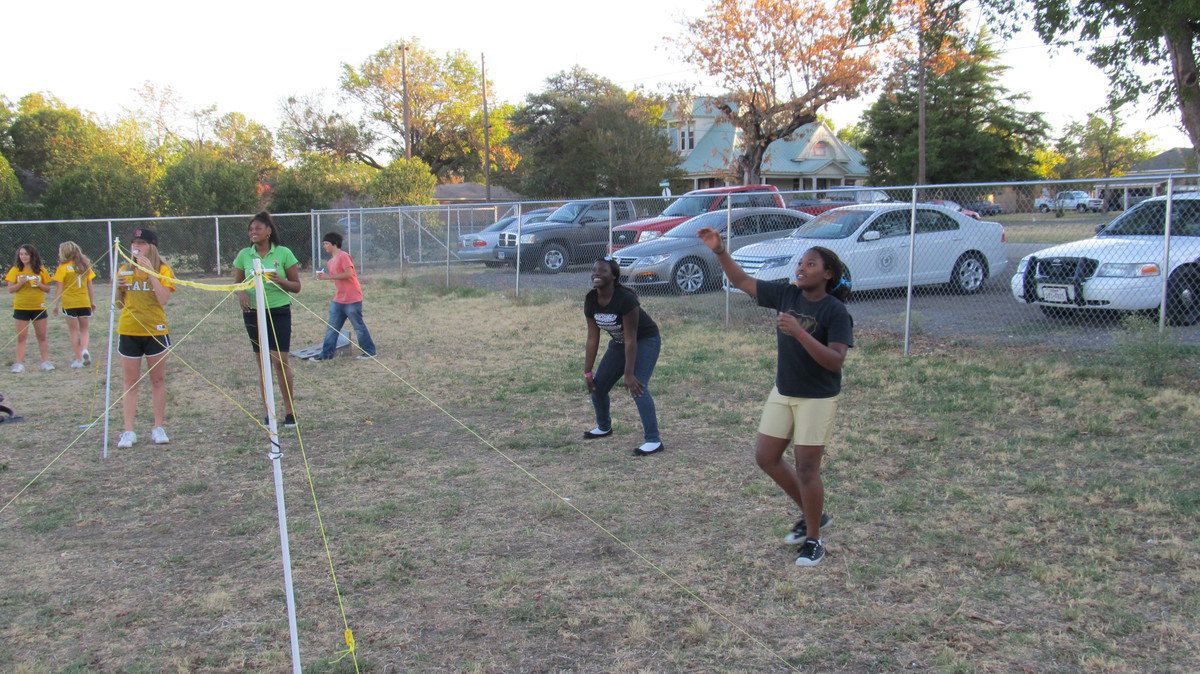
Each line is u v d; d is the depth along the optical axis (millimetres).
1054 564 4145
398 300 15984
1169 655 3324
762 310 12125
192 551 4633
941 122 44469
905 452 6008
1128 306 9117
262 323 3256
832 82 31594
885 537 4551
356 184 33469
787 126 33469
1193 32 11562
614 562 4359
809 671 3309
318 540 4734
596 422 7137
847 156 53312
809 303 4109
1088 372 7930
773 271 11992
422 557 4473
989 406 7074
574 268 19875
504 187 58000
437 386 8680
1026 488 5203
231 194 25375
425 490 5535
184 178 24688
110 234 19969
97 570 4414
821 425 4113
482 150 57969
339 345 10367
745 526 4789
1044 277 9758
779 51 32281
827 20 31625
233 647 3611
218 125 51781
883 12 13477
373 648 3566
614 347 6355
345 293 10180
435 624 3760
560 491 5449
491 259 21094
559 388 8398
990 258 12203
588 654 3482
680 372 8805
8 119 45188
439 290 17031
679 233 14469
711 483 5527
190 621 3852
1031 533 4508
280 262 7066
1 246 20078
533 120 48969
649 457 6133
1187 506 4758
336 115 56062
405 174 32000
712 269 13969
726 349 9961
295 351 10711
